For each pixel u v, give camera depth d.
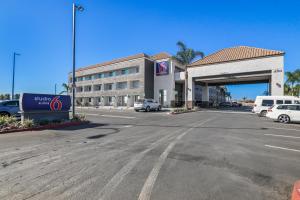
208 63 33.56
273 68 27.92
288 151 7.05
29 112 12.82
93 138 9.30
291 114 15.61
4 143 8.18
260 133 10.76
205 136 9.82
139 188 4.12
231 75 32.41
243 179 4.60
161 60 42.53
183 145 7.88
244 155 6.51
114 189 4.07
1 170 5.09
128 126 13.49
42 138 9.29
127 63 44.19
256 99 21.92
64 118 14.91
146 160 5.93
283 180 4.56
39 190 4.01
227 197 3.77
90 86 53.75
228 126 13.52
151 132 11.02
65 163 5.64
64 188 4.11
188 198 3.72
